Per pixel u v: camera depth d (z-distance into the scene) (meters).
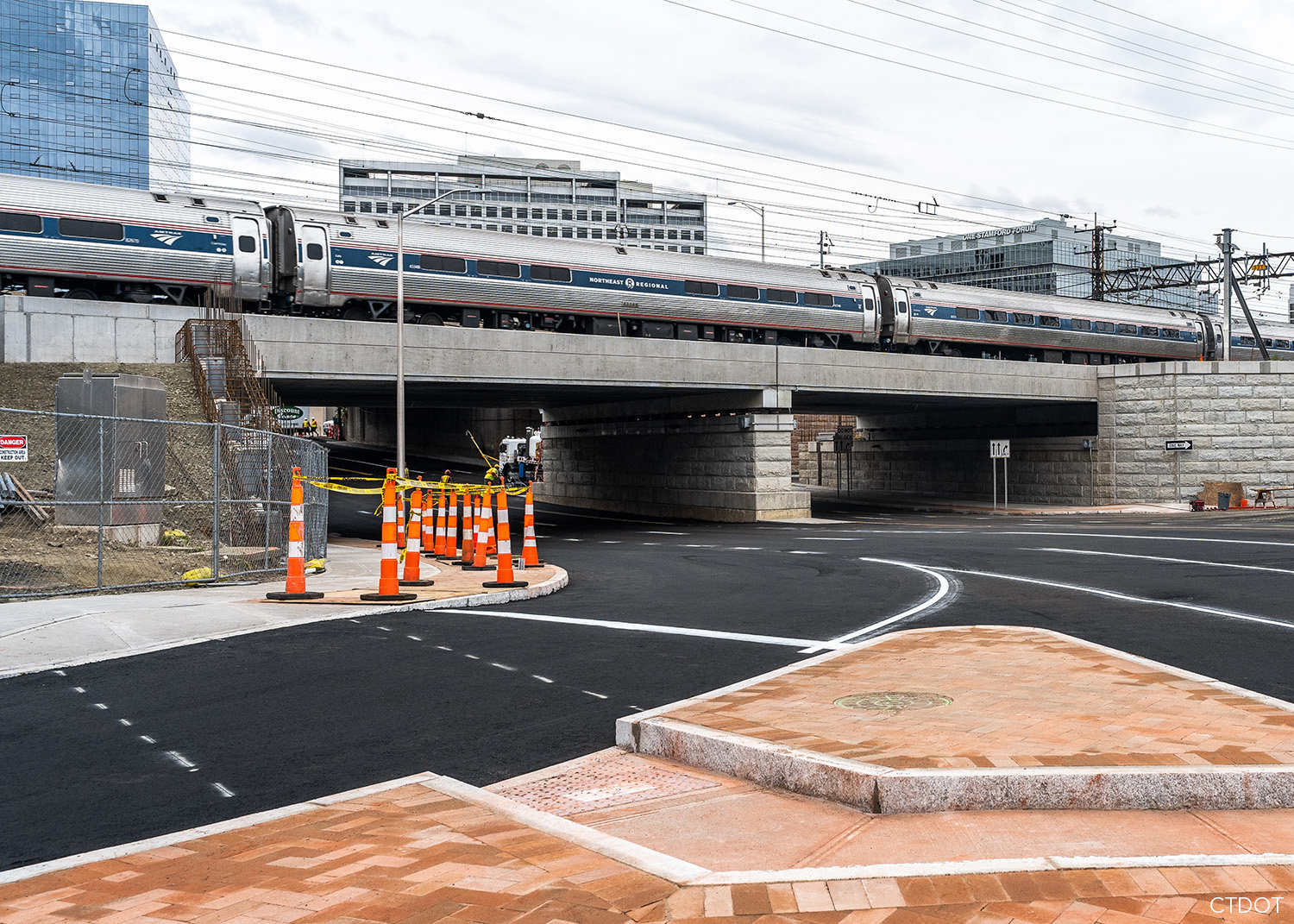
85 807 5.50
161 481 19.00
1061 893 3.78
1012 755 5.41
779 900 3.80
